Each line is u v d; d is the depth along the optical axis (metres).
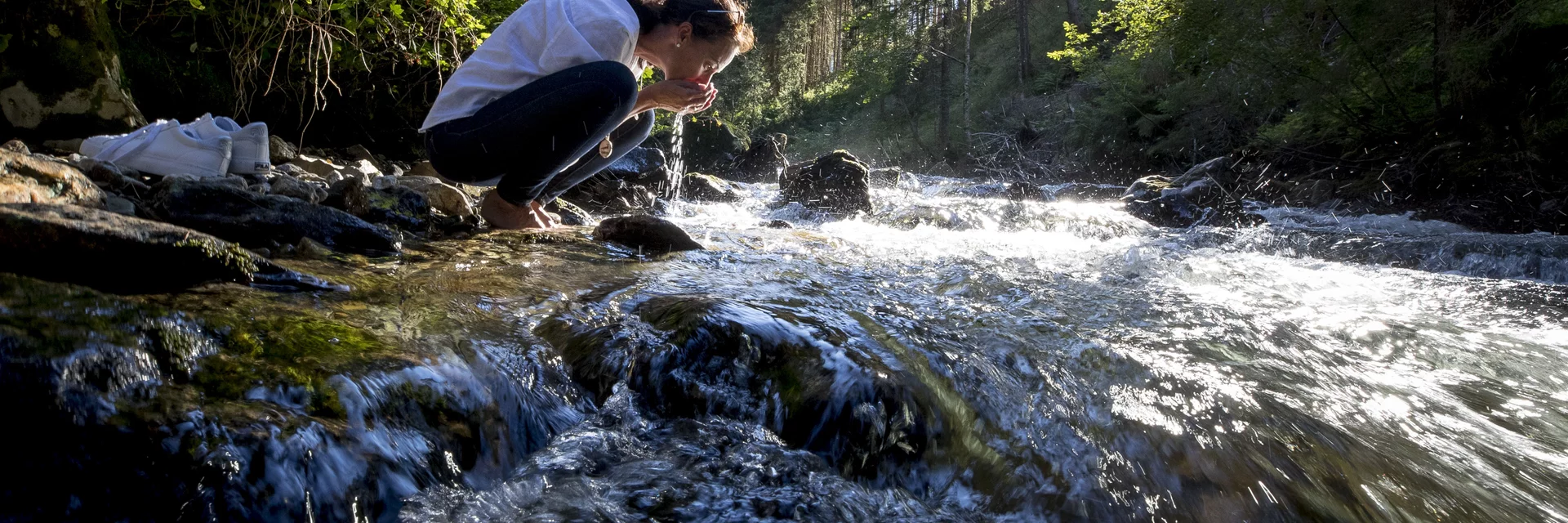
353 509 1.03
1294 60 9.54
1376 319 2.46
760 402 1.44
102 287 1.42
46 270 1.37
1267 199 8.57
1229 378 1.66
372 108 5.94
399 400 1.18
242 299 1.47
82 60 3.89
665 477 1.24
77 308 1.10
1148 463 1.31
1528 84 7.84
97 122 3.91
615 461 1.28
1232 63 10.32
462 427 1.21
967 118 20.08
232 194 2.24
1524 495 1.33
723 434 1.38
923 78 25.00
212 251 1.56
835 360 1.48
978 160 18.22
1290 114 10.60
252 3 4.92
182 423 0.96
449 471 1.16
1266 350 1.95
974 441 1.39
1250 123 11.75
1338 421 1.51
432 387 1.24
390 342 1.36
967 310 2.06
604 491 1.19
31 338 0.97
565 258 2.39
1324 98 9.39
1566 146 7.34
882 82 25.78
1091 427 1.40
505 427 1.28
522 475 1.21
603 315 1.69
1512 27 7.69
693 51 2.75
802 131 30.81
